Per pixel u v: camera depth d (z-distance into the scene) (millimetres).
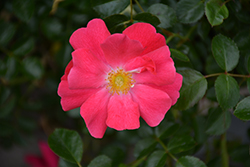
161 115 337
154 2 365
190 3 351
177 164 354
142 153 367
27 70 381
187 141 362
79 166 354
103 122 341
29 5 365
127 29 322
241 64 366
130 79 341
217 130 360
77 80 322
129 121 339
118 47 322
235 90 342
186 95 346
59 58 393
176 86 333
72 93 332
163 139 381
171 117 380
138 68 336
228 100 340
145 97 339
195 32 375
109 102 342
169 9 349
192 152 384
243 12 360
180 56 346
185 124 389
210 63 370
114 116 340
